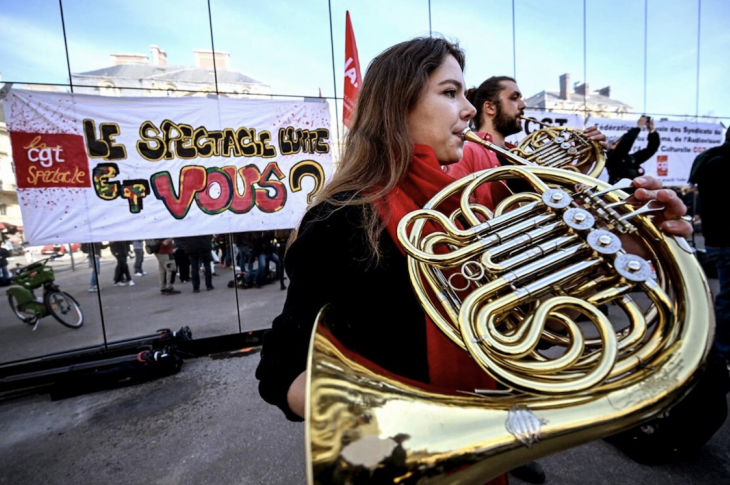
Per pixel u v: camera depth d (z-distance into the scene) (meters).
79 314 3.71
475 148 1.45
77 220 2.96
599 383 0.47
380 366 0.62
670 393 0.46
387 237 0.66
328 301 0.64
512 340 0.52
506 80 1.85
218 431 2.13
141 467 1.86
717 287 4.13
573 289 0.60
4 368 2.82
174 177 3.20
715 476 1.61
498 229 0.63
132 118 3.06
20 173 2.79
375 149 0.73
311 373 0.48
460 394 0.56
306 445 0.44
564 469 1.71
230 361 3.14
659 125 5.38
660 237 0.62
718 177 2.35
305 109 3.53
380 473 0.45
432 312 0.58
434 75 0.74
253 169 3.41
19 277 3.57
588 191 0.67
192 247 4.39
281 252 4.68
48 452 2.01
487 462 0.47
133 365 2.79
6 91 2.73
